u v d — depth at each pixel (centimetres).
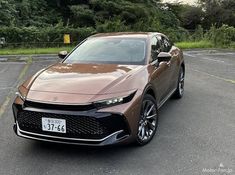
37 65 1383
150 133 476
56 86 423
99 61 523
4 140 488
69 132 400
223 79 961
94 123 394
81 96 400
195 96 743
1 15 3127
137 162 412
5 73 1150
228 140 479
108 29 2792
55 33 2602
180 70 700
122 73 458
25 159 426
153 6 4228
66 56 566
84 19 3738
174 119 575
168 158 422
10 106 678
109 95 404
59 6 4091
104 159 421
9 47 2419
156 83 509
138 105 426
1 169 402
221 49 2025
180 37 2773
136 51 537
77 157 427
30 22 3631
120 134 407
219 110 629
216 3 4294
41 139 415
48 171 394
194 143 468
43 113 403
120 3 3731
